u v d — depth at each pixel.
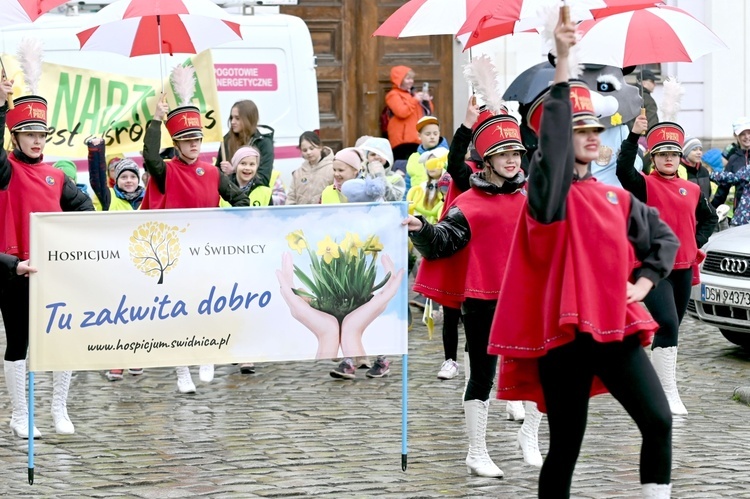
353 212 6.64
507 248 6.83
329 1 17.64
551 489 5.11
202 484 6.70
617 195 5.18
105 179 9.91
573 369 5.05
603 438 7.82
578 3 7.70
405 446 6.96
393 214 6.68
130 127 11.29
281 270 6.61
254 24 13.59
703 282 10.70
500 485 6.73
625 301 4.97
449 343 9.79
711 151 15.97
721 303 10.55
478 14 7.62
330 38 17.75
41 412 8.62
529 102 9.03
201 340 6.56
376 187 9.05
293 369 10.34
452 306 7.08
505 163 6.84
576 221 5.03
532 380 5.35
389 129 17.03
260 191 10.98
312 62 13.78
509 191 6.91
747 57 18.66
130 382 9.78
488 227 6.83
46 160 12.56
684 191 8.62
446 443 7.71
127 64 13.02
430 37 17.98
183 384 9.35
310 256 6.62
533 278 5.13
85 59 12.90
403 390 6.90
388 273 6.71
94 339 6.47
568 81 4.94
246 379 9.91
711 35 8.94
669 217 8.58
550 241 5.05
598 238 5.02
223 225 6.54
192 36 9.95
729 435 7.99
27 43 7.79
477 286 6.79
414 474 6.94
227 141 12.05
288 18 13.75
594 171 10.52
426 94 17.05
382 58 17.88
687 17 9.00
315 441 7.75
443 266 7.03
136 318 6.50
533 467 7.16
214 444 7.67
